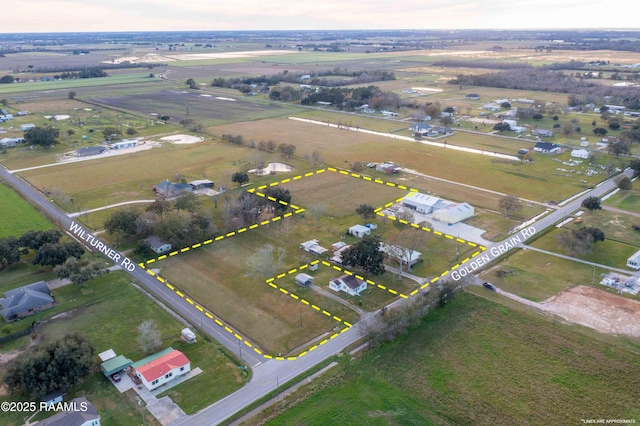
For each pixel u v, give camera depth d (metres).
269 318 85.81
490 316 85.75
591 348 77.19
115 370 71.06
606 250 109.88
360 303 90.06
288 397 67.44
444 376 71.62
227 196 133.12
